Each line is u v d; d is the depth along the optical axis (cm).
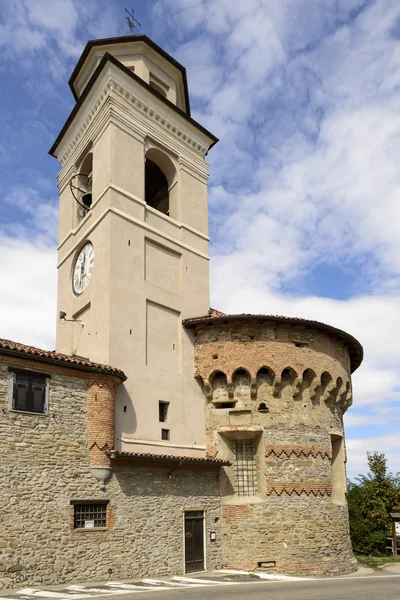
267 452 2797
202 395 2978
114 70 3036
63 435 2144
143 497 2395
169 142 3306
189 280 3133
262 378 2925
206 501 2706
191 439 2825
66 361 2186
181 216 3238
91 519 2175
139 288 2795
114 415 2411
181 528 2528
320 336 3059
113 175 2866
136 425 2547
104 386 2317
